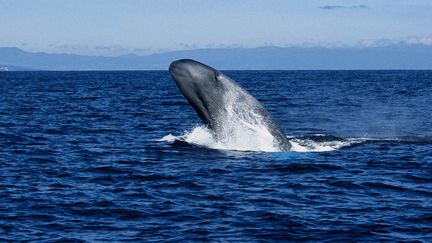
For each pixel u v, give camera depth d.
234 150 78.88
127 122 128.62
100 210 53.22
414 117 148.25
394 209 53.19
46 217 51.25
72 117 140.62
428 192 59.38
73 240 45.62
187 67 73.00
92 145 91.50
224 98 75.44
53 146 90.69
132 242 45.09
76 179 66.12
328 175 66.75
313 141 87.00
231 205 54.50
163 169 70.38
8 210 53.09
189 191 59.72
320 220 50.06
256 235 46.50
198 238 45.81
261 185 62.03
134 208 53.75
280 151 78.44
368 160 75.38
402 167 71.44
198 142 84.62
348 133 111.56
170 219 50.59
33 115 146.12
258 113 77.56
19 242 45.06
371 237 46.12
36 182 64.31
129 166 72.88
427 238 45.81
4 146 90.31
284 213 51.94
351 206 54.22
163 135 104.94
